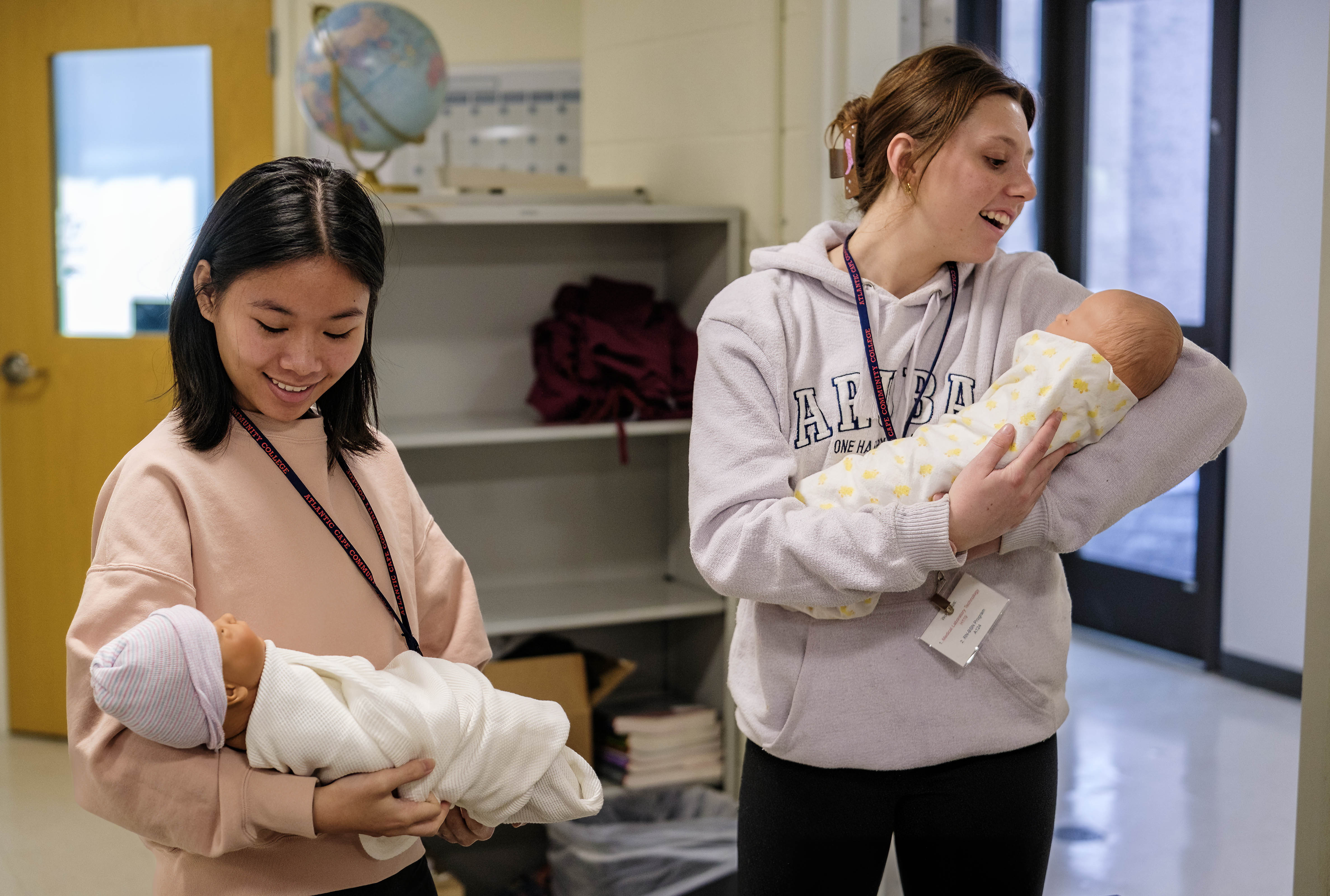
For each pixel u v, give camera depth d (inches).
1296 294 148.9
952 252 52.7
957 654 50.6
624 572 120.0
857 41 92.8
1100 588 181.6
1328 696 62.1
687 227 114.0
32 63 130.4
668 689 122.6
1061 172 179.2
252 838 39.8
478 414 114.1
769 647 54.1
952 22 95.6
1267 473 154.3
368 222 42.6
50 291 133.6
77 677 39.8
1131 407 50.0
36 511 136.8
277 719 39.6
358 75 101.2
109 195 132.2
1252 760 132.5
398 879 47.4
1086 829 115.5
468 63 136.7
